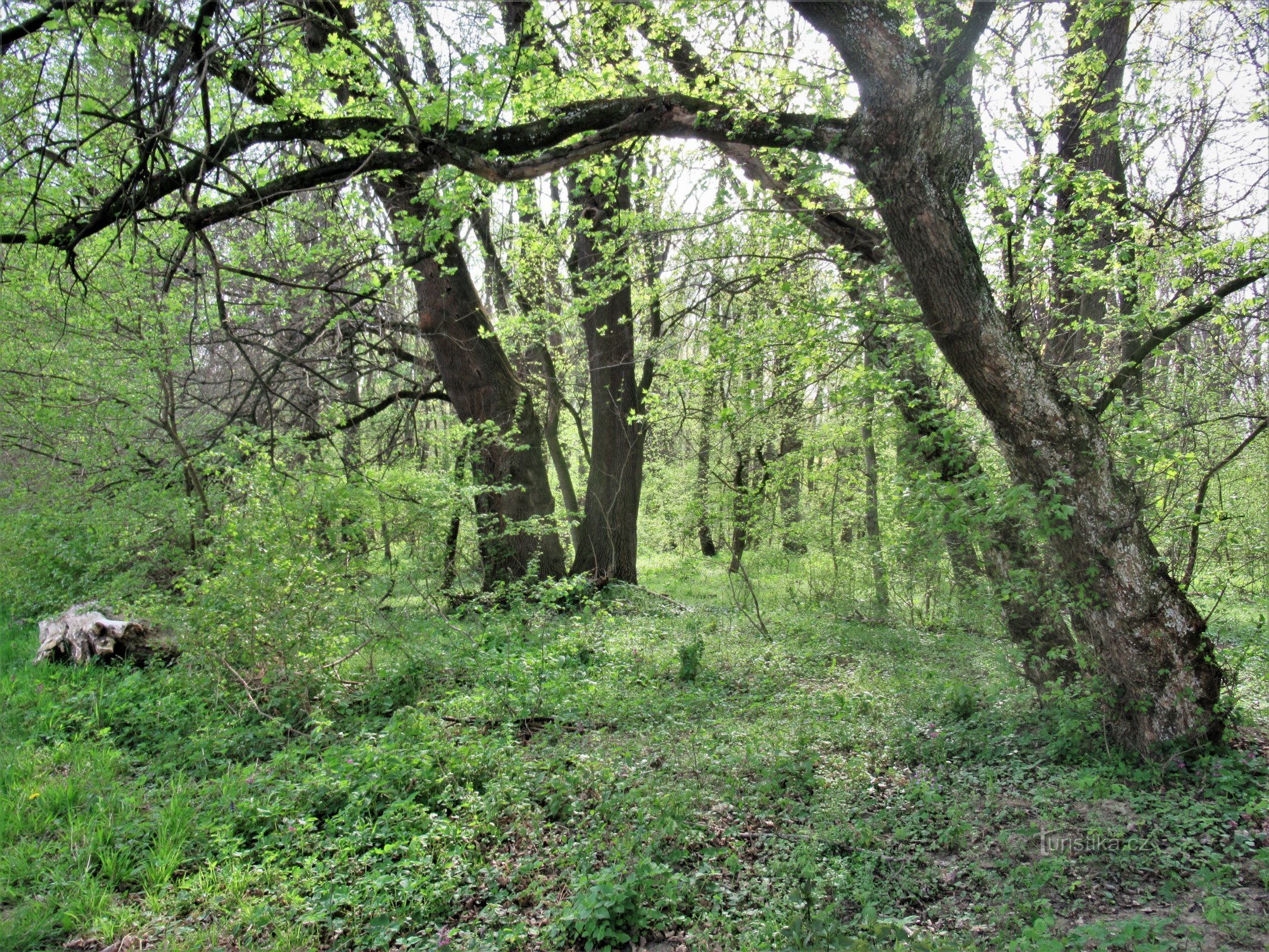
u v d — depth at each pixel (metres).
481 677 8.03
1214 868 4.09
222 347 12.76
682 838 4.57
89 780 5.67
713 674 8.49
